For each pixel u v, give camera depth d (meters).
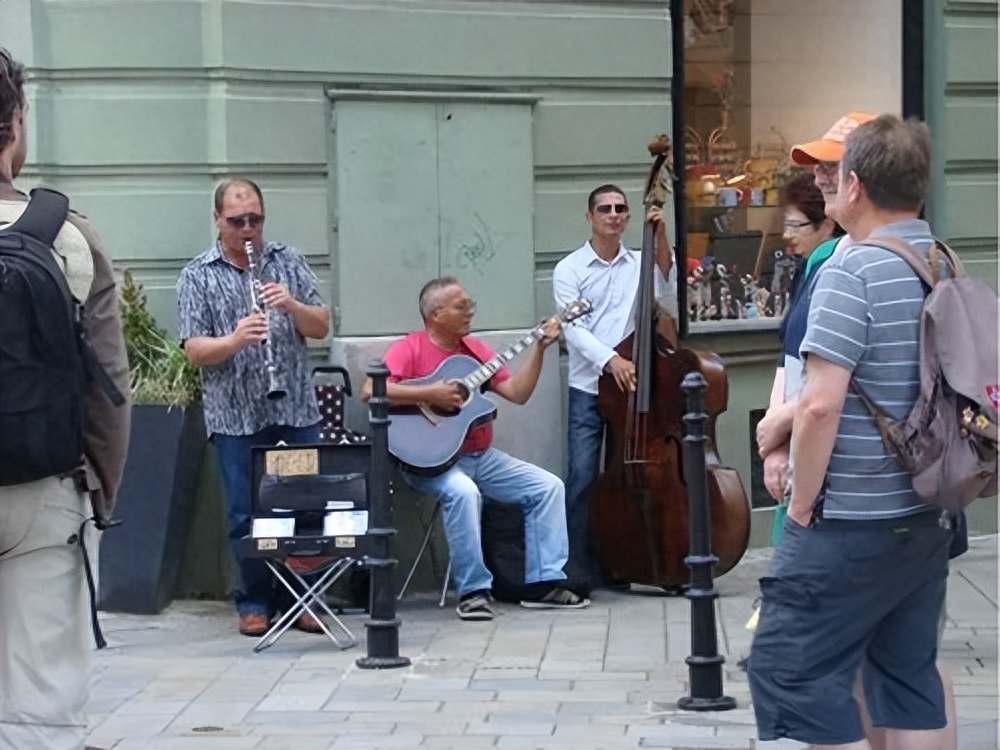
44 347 3.61
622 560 7.54
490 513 7.47
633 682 6.04
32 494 3.67
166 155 7.41
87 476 3.80
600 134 8.15
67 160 7.36
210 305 6.80
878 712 4.15
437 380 7.26
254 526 6.60
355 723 5.51
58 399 3.63
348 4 7.58
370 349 7.56
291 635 6.88
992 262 9.17
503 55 7.90
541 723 5.49
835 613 3.91
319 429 7.04
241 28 7.39
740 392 8.52
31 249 3.64
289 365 6.87
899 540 3.85
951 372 3.76
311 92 7.55
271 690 5.96
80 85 7.36
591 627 6.97
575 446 7.74
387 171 7.66
